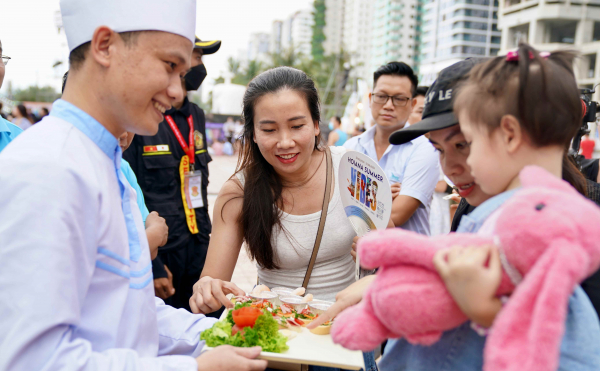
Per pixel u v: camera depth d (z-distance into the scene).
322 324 1.53
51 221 1.01
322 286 2.07
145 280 1.34
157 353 1.41
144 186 3.16
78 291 1.09
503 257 0.86
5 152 1.08
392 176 3.24
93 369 1.04
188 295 3.38
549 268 0.75
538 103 0.92
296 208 2.07
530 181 0.90
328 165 2.14
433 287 0.92
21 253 0.98
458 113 1.05
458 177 1.25
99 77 1.19
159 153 3.18
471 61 1.26
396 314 0.94
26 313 0.96
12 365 0.95
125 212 1.35
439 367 1.08
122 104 1.20
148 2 1.16
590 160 2.35
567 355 0.91
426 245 0.95
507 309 0.78
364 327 1.03
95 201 1.13
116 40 1.16
